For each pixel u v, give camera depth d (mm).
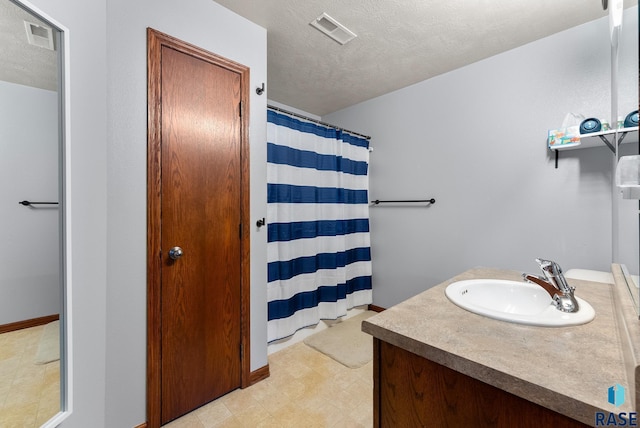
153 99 1370
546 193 1922
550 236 1905
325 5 1614
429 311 911
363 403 1621
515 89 2049
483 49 2070
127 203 1301
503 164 2115
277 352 2199
